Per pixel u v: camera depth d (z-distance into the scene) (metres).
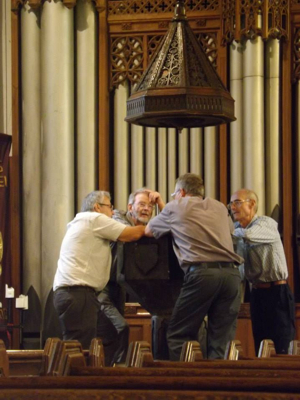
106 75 26.95
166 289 16.17
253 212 20.06
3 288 26.62
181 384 5.50
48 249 26.33
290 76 26.31
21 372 14.12
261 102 26.06
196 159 26.55
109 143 27.16
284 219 25.91
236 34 26.02
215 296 16.20
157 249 15.93
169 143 26.78
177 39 17.77
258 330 20.12
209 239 16.16
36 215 26.69
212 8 26.53
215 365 7.69
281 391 5.35
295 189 26.38
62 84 26.64
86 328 17.78
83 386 5.58
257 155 25.97
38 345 26.23
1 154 26.94
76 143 26.89
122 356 19.19
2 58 29.11
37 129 26.89
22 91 27.09
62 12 26.73
